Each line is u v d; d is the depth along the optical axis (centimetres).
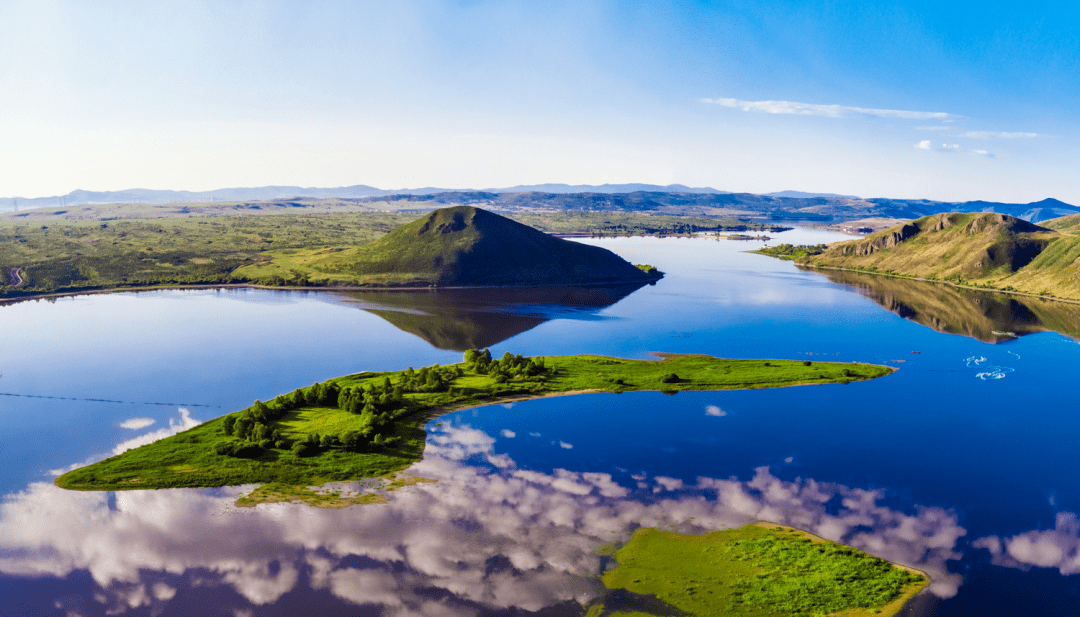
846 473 10331
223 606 6950
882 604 6862
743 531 8438
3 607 7031
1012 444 11619
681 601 6875
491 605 6862
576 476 10094
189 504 9094
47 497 9406
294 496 9331
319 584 7288
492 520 8681
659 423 12494
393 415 12444
